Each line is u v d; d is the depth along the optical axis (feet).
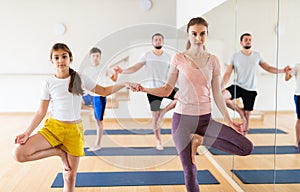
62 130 8.33
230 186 10.76
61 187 10.47
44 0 23.34
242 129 10.52
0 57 23.43
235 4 10.93
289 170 7.50
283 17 7.54
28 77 23.85
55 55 8.33
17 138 8.24
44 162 13.25
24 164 12.98
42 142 8.26
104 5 23.71
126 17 23.88
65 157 8.67
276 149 8.19
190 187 7.88
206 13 13.92
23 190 10.24
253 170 9.58
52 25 23.52
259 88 9.19
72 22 23.62
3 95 23.91
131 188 10.34
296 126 7.09
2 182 10.96
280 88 7.83
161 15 24.00
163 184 10.65
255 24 9.30
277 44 7.92
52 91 8.36
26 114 24.03
